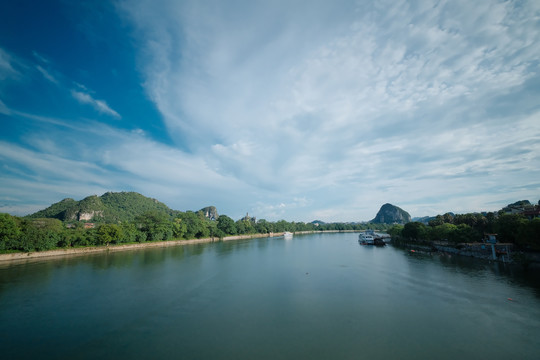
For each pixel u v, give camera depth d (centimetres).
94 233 12875
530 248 7925
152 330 3603
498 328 3519
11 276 6944
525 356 2855
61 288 5747
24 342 3294
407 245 14662
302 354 2939
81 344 3225
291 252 12538
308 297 4981
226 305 4588
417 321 3797
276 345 3148
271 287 5747
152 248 14788
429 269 7394
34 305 4641
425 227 14462
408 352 2959
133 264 8906
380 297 4906
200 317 4053
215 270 7781
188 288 5734
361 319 3897
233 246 16050
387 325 3675
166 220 17488
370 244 16600
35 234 10138
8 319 4016
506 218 9031
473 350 2984
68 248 11469
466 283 5681
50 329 3659
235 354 2955
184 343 3222
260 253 12175
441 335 3353
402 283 5912
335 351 2998
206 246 16088
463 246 10206
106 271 7644
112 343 3241
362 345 3125
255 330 3569
